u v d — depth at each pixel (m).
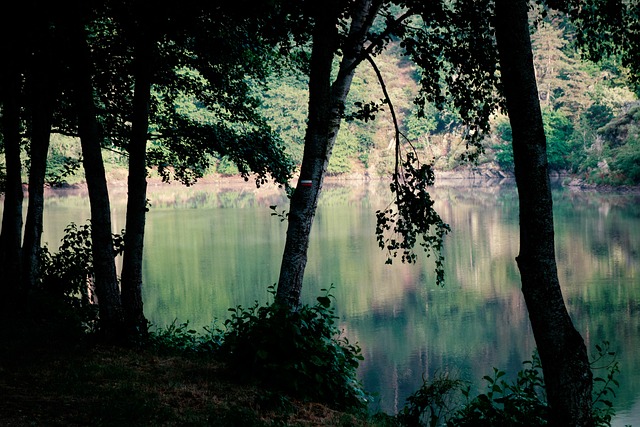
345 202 70.50
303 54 13.75
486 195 76.44
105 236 9.77
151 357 9.22
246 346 8.25
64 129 14.57
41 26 9.62
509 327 22.66
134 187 10.75
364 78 114.31
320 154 9.99
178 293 26.20
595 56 11.06
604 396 16.19
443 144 107.12
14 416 6.08
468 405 7.92
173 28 10.47
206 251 36.84
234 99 14.58
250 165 13.93
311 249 38.81
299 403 7.79
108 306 9.79
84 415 6.29
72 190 80.94
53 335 10.05
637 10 10.53
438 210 60.62
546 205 6.76
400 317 24.08
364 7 10.28
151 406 6.70
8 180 13.28
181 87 13.95
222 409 6.89
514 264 33.44
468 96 10.96
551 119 91.88
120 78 13.18
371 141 112.50
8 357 8.46
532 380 7.82
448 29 10.59
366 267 33.03
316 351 8.16
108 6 10.37
